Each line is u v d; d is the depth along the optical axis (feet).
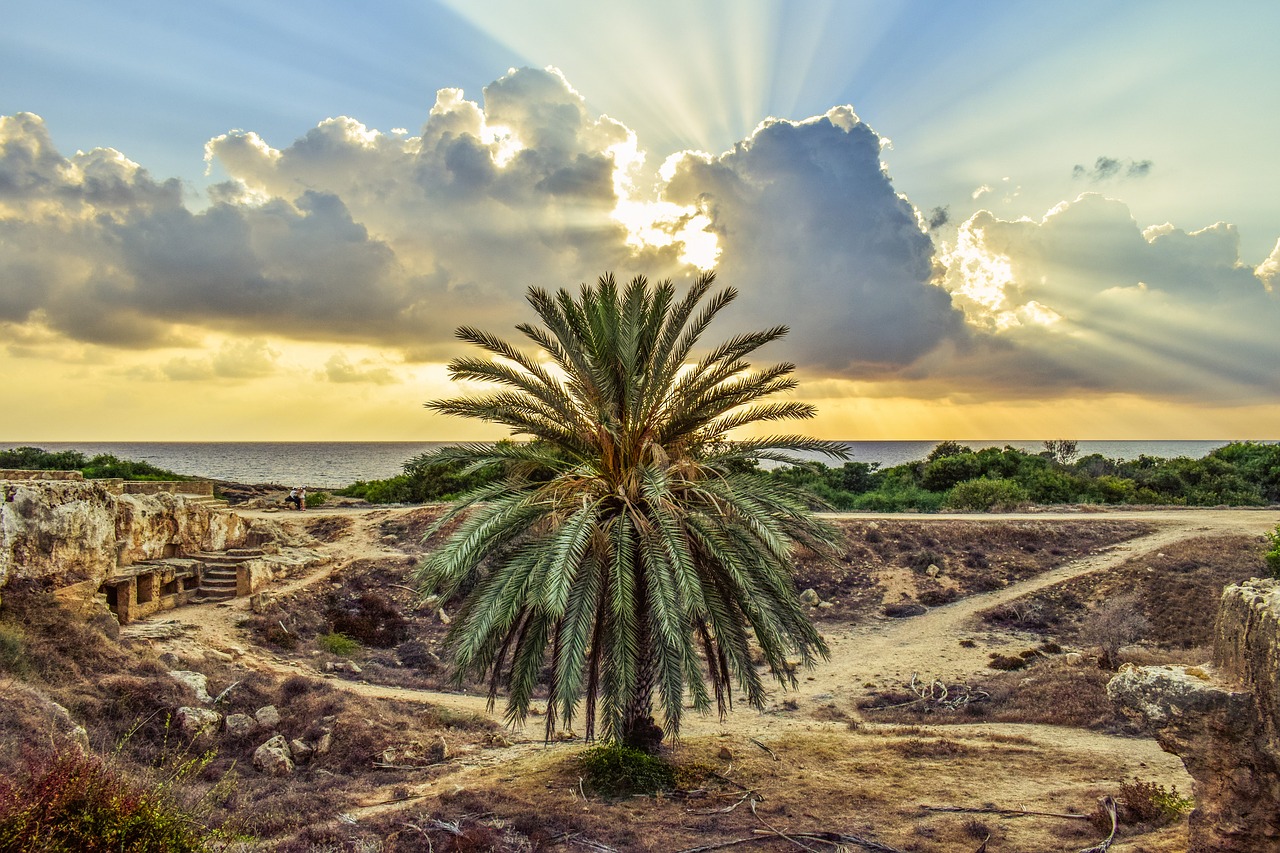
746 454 42.91
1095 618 74.79
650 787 39.42
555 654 37.83
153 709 42.47
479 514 38.01
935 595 98.22
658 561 36.04
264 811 34.35
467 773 43.24
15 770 26.58
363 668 68.74
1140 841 29.91
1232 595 24.88
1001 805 37.06
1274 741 21.89
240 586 75.00
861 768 44.34
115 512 60.39
